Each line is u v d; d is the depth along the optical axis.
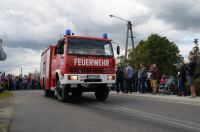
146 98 20.27
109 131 9.38
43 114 13.16
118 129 9.68
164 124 10.53
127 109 14.58
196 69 20.53
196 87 21.19
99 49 17.98
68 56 17.33
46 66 22.72
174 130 9.54
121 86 25.97
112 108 15.09
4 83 36.31
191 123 10.70
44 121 11.30
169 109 14.30
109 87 18.50
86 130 9.55
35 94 27.16
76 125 10.42
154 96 20.70
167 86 23.25
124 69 24.98
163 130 9.52
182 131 9.41
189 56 18.66
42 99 20.91
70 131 9.44
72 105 16.67
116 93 24.95
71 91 18.27
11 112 13.83
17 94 27.19
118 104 16.83
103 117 12.20
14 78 41.00
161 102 17.38
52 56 21.06
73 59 17.34
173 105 15.81
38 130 9.65
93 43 18.00
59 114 13.13
